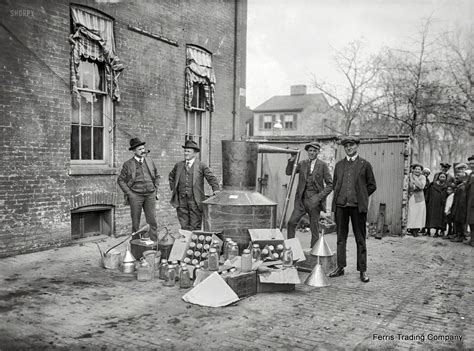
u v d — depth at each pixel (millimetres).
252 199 6672
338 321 4477
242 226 6527
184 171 7672
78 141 8234
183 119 10820
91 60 8398
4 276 5832
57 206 7656
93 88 8484
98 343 3775
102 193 8508
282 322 4398
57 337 3883
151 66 9727
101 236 8703
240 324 4316
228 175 6863
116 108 8883
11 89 6891
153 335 3988
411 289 5773
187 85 10781
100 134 8703
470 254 8445
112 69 8641
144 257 6074
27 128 7141
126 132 9148
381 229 10133
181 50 10633
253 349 3740
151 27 9680
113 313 4535
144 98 9578
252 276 5281
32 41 7160
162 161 10195
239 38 12891
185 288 5457
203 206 6805
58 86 7609
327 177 7062
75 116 8141
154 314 4535
